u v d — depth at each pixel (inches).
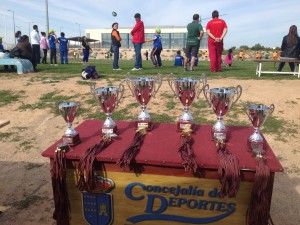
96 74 335.3
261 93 273.4
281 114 236.4
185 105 109.0
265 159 84.4
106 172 90.4
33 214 134.8
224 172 81.3
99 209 94.0
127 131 110.9
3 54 419.5
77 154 91.2
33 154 197.3
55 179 91.9
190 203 88.9
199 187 86.9
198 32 397.1
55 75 368.2
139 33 402.3
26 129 235.5
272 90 281.1
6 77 360.2
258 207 81.7
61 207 93.5
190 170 82.4
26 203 142.9
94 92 107.0
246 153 90.4
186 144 91.9
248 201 85.7
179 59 561.0
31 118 252.8
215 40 388.5
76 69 446.6
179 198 89.0
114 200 92.6
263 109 91.4
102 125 117.4
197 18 396.5
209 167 83.5
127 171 89.3
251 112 92.7
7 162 186.9
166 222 91.7
